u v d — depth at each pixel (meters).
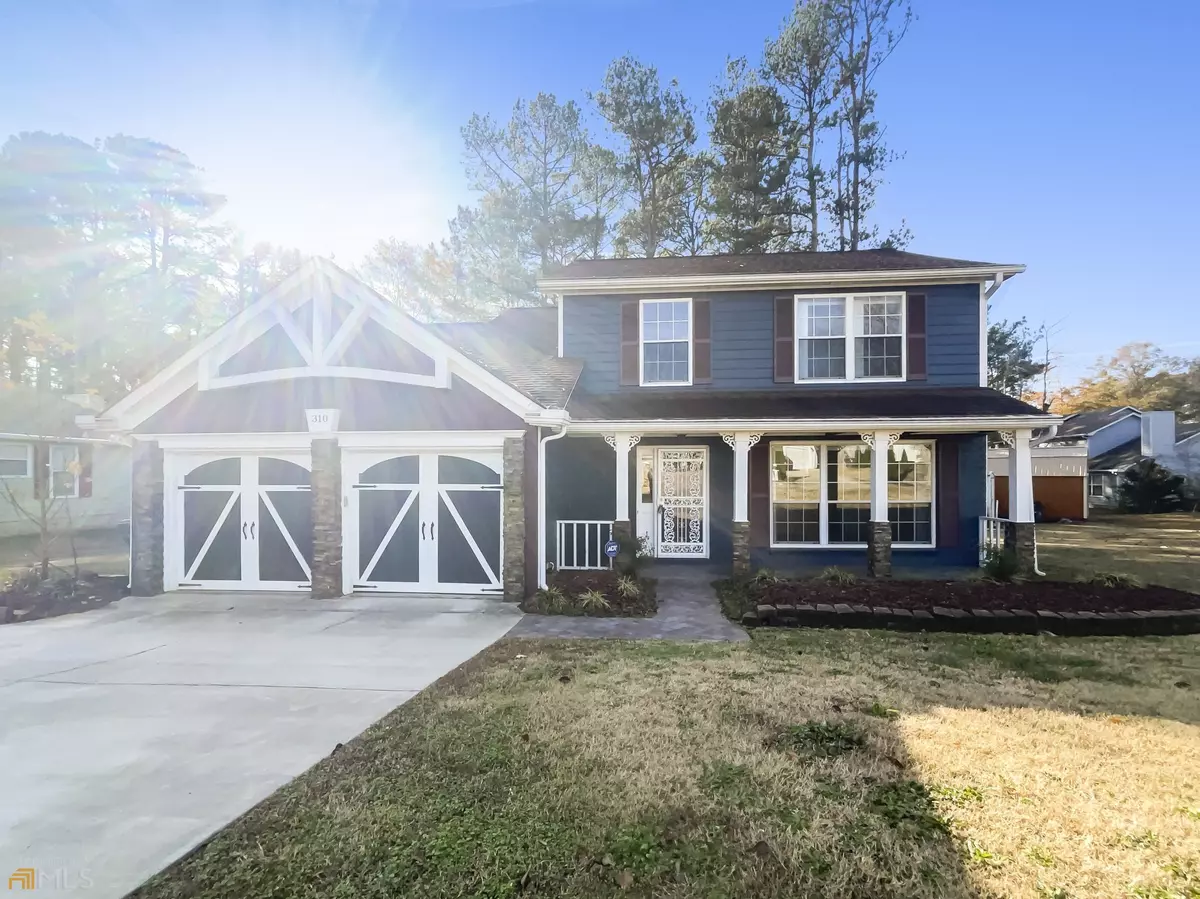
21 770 3.94
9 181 28.69
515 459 9.30
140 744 4.34
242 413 9.98
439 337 9.38
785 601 8.16
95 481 21.22
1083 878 2.77
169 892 2.74
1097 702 5.00
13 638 7.41
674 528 12.30
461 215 25.66
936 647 6.74
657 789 3.58
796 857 2.94
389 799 3.52
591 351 12.55
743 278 11.90
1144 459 29.27
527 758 4.00
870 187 23.80
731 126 23.42
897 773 3.74
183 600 9.59
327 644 7.05
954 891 2.69
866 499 12.04
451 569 9.68
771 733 4.35
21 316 25.16
